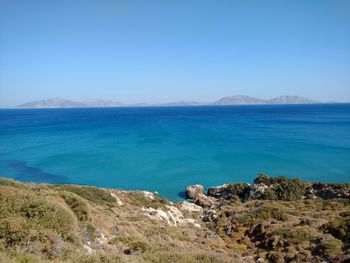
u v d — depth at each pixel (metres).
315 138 122.75
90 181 69.94
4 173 75.00
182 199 60.94
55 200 21.75
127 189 65.06
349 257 20.45
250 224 35.97
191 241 29.19
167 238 27.08
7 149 106.19
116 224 26.58
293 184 57.03
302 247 24.70
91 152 99.88
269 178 61.66
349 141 113.88
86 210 22.91
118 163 85.38
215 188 62.94
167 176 73.88
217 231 36.88
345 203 45.03
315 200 48.81
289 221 34.91
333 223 27.55
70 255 15.12
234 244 30.89
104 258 14.51
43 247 15.22
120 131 155.62
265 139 122.38
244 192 60.75
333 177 69.81
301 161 84.44
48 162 86.44
